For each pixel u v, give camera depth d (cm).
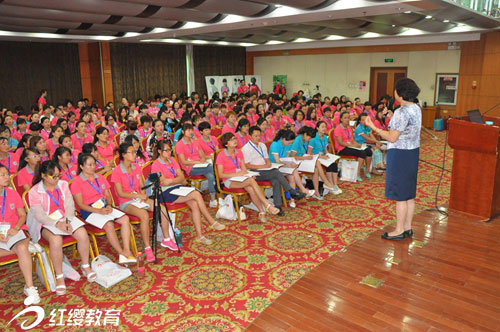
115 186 417
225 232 475
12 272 395
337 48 1590
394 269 354
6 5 742
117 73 1480
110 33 1190
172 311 313
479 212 466
